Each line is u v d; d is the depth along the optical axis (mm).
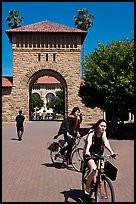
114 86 23141
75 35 52188
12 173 10797
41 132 30406
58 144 12617
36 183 9227
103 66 25031
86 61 27188
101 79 24234
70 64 52281
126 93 22688
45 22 54031
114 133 26734
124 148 17844
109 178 6816
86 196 7477
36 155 15320
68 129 11750
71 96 51781
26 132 30484
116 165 12195
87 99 28281
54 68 52125
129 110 25078
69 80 52094
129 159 13711
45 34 52000
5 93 51469
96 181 6781
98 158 7023
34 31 51500
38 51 52156
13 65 51906
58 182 9391
